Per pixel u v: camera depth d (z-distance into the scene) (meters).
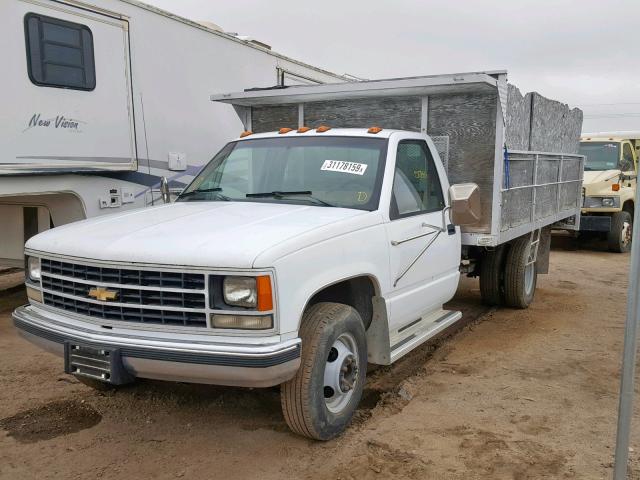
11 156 6.06
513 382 5.09
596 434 4.12
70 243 3.82
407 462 3.71
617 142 13.90
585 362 5.62
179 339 3.44
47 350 3.93
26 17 6.12
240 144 5.47
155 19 7.61
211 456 3.84
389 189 4.59
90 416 4.43
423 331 5.15
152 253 3.47
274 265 3.36
